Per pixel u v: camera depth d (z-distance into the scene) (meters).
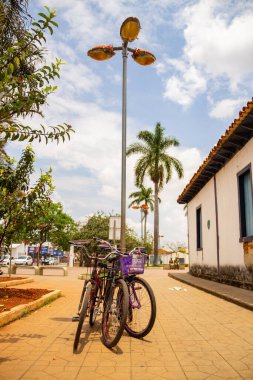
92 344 4.27
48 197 8.73
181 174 37.09
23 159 8.46
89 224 42.00
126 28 10.91
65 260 69.00
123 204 10.62
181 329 5.10
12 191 8.40
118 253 4.67
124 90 11.45
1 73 3.89
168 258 59.78
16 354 3.85
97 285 4.98
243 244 9.88
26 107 4.03
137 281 4.73
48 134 4.20
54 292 8.60
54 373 3.27
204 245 14.41
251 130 8.96
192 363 3.57
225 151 10.84
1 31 6.27
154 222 37.66
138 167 37.28
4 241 9.05
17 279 12.95
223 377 3.17
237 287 10.17
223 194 11.81
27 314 6.20
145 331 4.46
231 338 4.57
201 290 10.31
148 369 3.40
